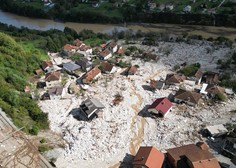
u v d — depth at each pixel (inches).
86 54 5708.7
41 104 4023.1
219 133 3376.0
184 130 3531.0
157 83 4471.0
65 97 4220.0
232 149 3137.3
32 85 4471.0
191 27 7682.1
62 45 6200.8
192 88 4431.6
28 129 3280.0
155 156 2878.9
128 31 7244.1
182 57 5674.2
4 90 3745.1
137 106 4033.0
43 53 5703.7
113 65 5073.8
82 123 3636.8
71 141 3294.8
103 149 3218.5
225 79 4675.2
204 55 5733.3
